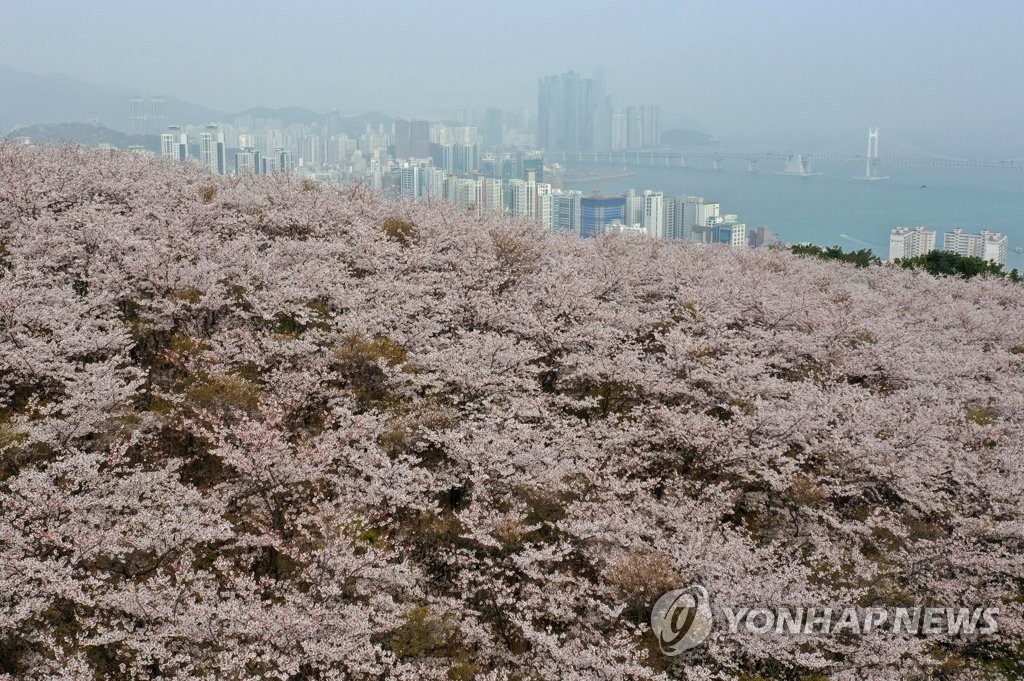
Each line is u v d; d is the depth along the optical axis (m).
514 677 11.12
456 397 15.06
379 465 13.27
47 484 10.27
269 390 14.51
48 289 14.98
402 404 15.13
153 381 14.78
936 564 13.73
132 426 12.84
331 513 11.48
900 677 11.34
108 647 9.98
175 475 11.68
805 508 14.36
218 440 12.74
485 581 12.04
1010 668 12.75
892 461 15.55
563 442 14.38
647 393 17.12
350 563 10.55
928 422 16.58
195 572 11.12
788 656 10.73
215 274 16.30
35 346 12.87
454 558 12.21
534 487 13.07
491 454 13.07
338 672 9.75
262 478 11.66
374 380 15.44
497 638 11.75
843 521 14.62
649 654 11.26
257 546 11.67
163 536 10.30
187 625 9.51
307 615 10.10
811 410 16.38
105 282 15.41
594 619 11.79
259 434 11.72
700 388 17.64
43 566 9.24
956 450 17.02
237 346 15.03
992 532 14.18
